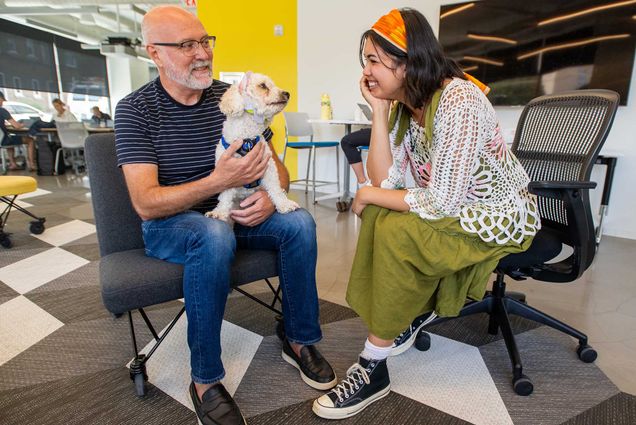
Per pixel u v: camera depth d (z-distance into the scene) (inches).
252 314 65.3
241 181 43.5
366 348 43.5
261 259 46.4
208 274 38.9
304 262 45.8
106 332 59.5
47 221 125.8
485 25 128.3
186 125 48.0
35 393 45.9
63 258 91.5
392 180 45.8
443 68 38.2
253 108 43.6
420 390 46.4
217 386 41.1
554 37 117.4
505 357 53.1
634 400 44.4
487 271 41.9
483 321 63.2
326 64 169.5
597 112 47.1
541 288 76.0
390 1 150.0
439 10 138.0
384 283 40.4
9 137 241.1
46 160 241.8
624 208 114.4
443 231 40.4
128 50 306.0
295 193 176.9
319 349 55.2
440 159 37.8
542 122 54.9
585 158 46.1
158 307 67.9
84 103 394.3
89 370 50.3
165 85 47.4
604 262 91.4
